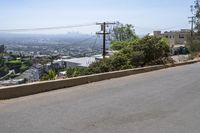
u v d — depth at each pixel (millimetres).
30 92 11070
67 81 13000
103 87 13234
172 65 25344
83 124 7422
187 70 21922
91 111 8750
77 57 57562
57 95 11055
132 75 18297
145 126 7430
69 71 21891
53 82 12203
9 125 7176
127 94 11664
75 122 7570
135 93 11945
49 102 9781
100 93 11703
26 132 6691
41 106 9188
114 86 13609
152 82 15211
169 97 11312
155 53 24500
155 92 12312
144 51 24031
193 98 11234
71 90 12250
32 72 36594
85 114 8383
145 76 17844
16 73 38531
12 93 10398
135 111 8953
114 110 8969
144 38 25094
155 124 7641
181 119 8203
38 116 8031
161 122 7844
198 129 7309
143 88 13250
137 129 7164
